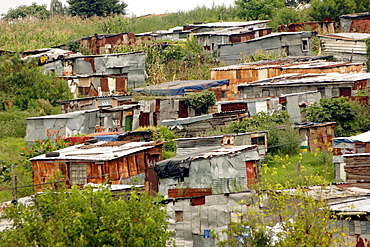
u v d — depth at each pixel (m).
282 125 62.66
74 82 95.62
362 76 74.12
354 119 65.81
